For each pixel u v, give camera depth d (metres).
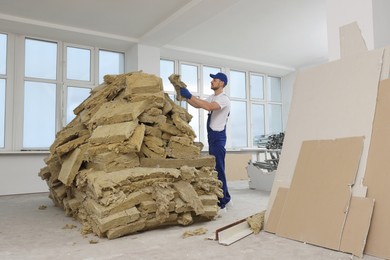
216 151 3.32
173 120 2.97
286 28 5.49
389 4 2.62
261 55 7.01
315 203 2.19
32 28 5.03
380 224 1.89
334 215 2.06
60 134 3.53
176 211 2.54
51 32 5.22
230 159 6.89
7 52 5.18
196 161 2.92
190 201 2.57
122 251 2.03
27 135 5.30
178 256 1.91
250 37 5.91
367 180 2.04
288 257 1.86
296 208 2.29
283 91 8.47
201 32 5.63
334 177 2.17
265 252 1.96
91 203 2.50
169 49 6.25
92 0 4.34
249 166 5.36
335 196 2.11
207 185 2.84
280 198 2.46
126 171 2.54
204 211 2.68
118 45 5.91
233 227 2.35
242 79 7.94
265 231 2.44
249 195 4.55
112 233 2.26
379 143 2.08
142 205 2.43
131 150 2.58
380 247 1.84
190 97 3.12
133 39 5.73
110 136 2.59
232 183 6.27
